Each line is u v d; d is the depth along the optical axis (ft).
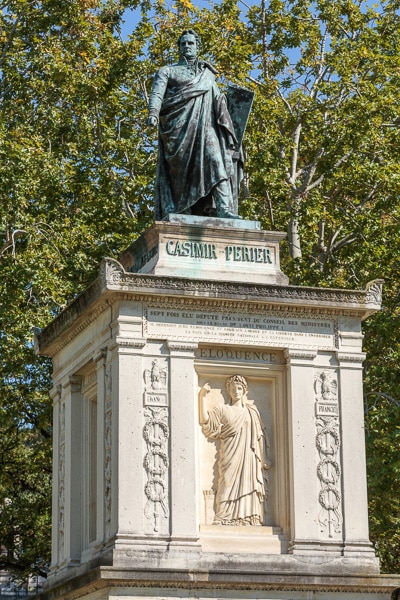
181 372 64.59
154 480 62.95
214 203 69.92
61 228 112.57
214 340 65.46
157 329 64.69
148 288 64.34
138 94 125.90
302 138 129.08
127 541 61.57
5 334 105.40
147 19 126.11
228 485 65.10
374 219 118.01
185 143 69.92
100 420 65.87
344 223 120.98
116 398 63.67
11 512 129.49
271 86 124.88
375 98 119.75
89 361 68.54
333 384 67.31
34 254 104.78
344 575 63.41
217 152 70.23
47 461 123.03
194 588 61.11
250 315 66.49
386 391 109.70
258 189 120.06
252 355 66.95
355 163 118.32
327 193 124.47
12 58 123.03
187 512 62.90
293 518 64.85
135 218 118.93
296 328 67.21
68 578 68.13
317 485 65.67
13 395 116.26
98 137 123.24
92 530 68.80
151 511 62.49
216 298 65.36
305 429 66.13
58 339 73.31
